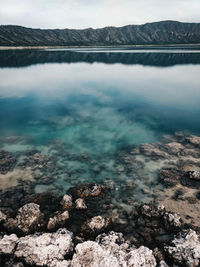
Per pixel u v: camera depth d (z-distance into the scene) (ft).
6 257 29.60
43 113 100.63
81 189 44.50
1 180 48.37
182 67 236.63
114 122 88.48
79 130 79.92
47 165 54.90
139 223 36.76
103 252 28.96
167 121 87.97
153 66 249.96
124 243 31.40
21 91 142.10
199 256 29.04
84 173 51.85
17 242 31.14
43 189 45.93
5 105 112.68
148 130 78.69
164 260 29.99
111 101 120.57
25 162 55.98
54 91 143.64
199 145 63.21
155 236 34.17
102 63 284.82
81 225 36.47
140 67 245.24
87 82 172.76
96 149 64.08
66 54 410.11
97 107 110.01
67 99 124.77
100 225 34.86
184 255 29.32
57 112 102.22
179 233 33.42
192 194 43.65
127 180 48.93
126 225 36.47
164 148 62.59
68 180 49.14
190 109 102.94
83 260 27.99
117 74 206.08
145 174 50.88
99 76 197.57
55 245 30.35
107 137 73.15
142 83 165.27
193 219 37.24
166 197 43.14
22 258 28.86
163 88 148.25
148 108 106.73
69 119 92.53
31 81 173.68
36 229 35.14
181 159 56.44
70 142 69.15
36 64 268.62
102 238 32.40
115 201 42.27
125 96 130.41
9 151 61.77
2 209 39.63
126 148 64.18
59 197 43.19
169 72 208.95
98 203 41.68
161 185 46.83
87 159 58.29
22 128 81.71
